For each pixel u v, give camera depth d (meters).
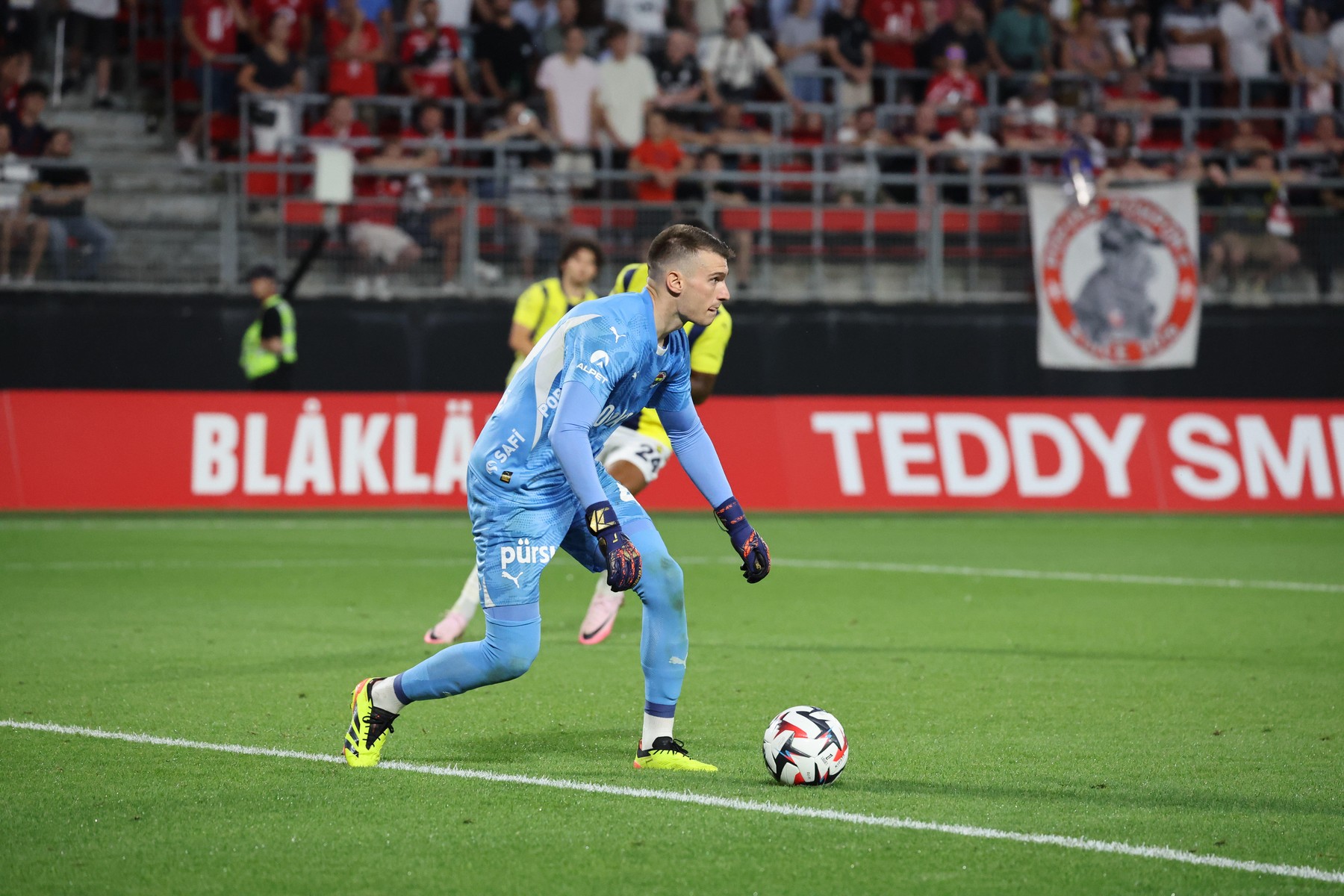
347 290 65.38
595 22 74.94
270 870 15.09
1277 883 14.84
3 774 19.09
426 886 14.58
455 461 60.50
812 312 67.06
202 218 68.31
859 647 31.03
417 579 41.62
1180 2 79.62
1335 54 80.19
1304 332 70.06
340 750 20.69
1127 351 68.38
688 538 53.66
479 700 24.81
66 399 58.72
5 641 30.39
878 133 72.44
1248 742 21.80
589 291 35.94
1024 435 63.62
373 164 66.81
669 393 19.73
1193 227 68.19
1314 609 37.09
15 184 62.25
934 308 67.81
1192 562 47.22
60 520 56.41
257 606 36.22
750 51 72.25
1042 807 17.81
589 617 31.41
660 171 67.25
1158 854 15.77
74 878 14.80
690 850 15.83
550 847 15.94
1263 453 64.56
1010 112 72.81
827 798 18.17
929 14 78.81
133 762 19.84
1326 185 69.81
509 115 68.38
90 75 75.06
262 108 67.88
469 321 65.25
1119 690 26.23
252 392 59.91
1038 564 46.69
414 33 71.56
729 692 25.83
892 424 63.12
